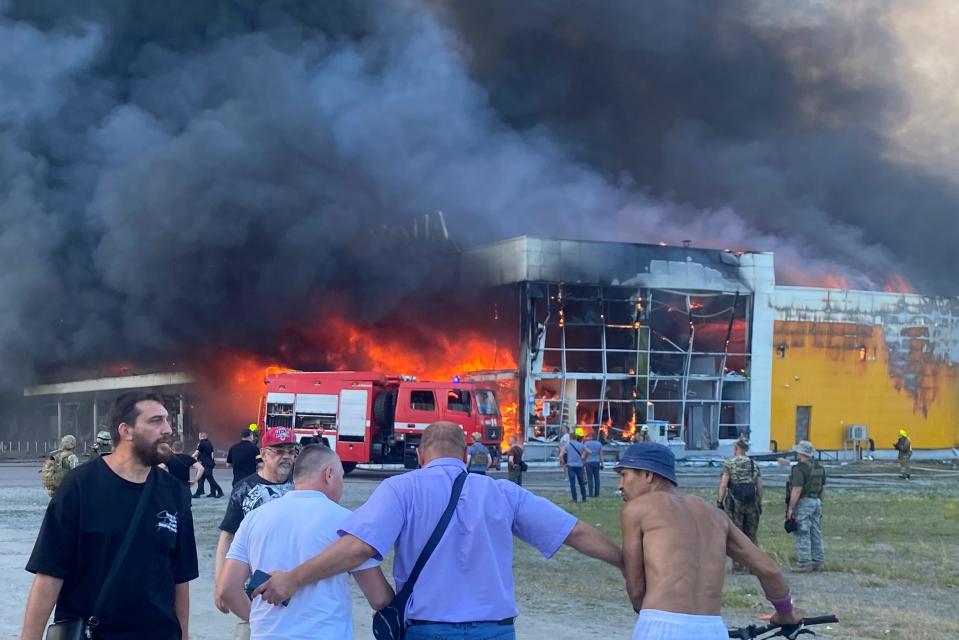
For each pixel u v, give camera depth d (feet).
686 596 13.62
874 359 141.90
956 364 147.54
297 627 14.30
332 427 95.04
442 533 13.73
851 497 77.41
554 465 120.06
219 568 18.74
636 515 14.15
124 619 13.52
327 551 13.69
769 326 136.46
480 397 94.68
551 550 14.24
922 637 27.25
